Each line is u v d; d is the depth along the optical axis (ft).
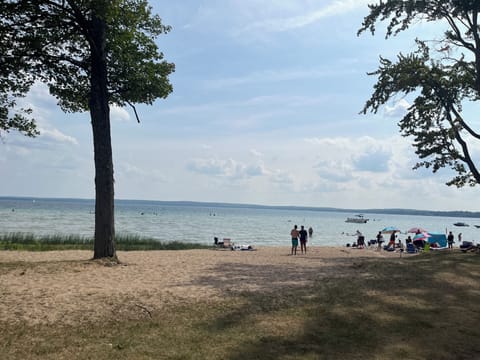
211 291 36.47
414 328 28.14
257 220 418.92
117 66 58.18
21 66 51.88
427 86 70.90
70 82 58.59
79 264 49.01
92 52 54.13
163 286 38.01
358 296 35.94
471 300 36.19
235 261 62.90
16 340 23.00
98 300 31.45
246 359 21.43
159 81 59.36
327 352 23.08
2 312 27.55
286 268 54.65
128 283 39.01
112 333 24.82
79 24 52.34
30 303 29.91
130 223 246.27
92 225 198.80
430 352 24.06
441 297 36.68
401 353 23.56
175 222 286.46
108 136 54.70
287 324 27.71
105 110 54.29
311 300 34.30
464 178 73.31
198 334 25.11
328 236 216.54
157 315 28.66
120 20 56.13
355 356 22.70
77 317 27.37
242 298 34.19
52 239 97.76
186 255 72.49
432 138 70.03
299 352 22.84
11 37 50.29
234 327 26.68
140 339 23.94
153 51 60.34
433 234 116.26
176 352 22.09
